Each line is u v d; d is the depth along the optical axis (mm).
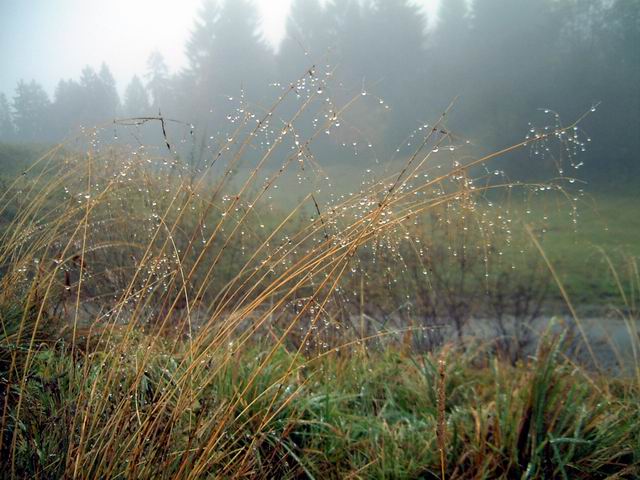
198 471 1642
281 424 2359
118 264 2848
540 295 5133
